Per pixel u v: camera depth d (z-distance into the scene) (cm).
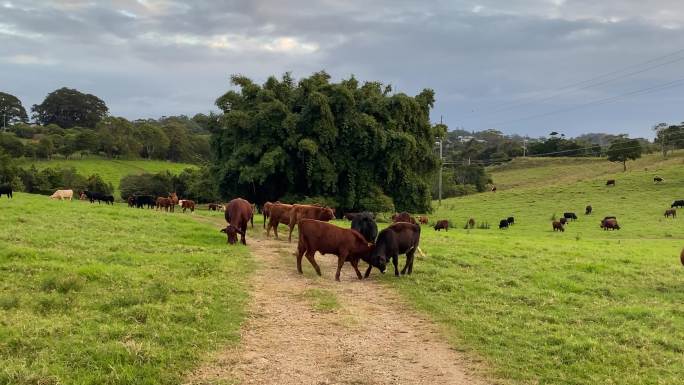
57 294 1007
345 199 3872
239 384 700
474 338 923
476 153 14125
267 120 3731
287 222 2122
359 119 3769
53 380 647
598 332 973
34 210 2250
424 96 4244
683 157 9500
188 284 1150
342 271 1526
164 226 2067
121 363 712
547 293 1288
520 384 739
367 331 960
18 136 11262
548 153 12231
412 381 743
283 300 1147
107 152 10394
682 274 1681
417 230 1491
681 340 944
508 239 2706
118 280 1138
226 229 1798
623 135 13212
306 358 813
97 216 2216
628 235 4081
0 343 747
